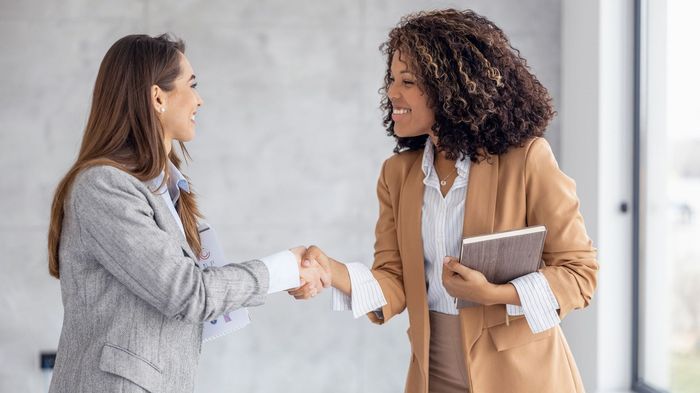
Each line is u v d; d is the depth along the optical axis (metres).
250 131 3.49
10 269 3.41
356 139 3.54
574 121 3.47
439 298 1.84
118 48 1.75
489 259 1.66
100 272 1.63
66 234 1.65
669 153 3.04
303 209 3.53
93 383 1.58
